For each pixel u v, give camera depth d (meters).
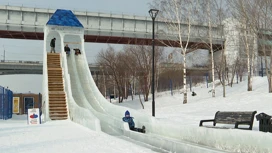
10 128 17.84
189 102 37.19
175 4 37.69
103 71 64.75
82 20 56.28
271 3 28.39
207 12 37.53
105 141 12.13
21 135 14.34
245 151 9.02
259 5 29.03
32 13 53.09
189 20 37.44
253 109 22.58
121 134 15.41
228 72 50.41
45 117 23.80
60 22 35.12
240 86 44.66
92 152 9.73
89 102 26.00
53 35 41.94
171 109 30.78
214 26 42.50
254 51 36.34
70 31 35.25
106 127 17.84
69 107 23.83
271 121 10.51
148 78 50.31
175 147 10.05
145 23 58.34
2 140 12.66
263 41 30.28
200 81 64.94
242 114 11.59
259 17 29.44
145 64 51.00
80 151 9.91
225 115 12.59
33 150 10.13
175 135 12.97
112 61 63.97
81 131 15.81
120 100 60.38
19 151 9.95
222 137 10.04
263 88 34.81
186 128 12.15
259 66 52.09
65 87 26.53
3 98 27.23
